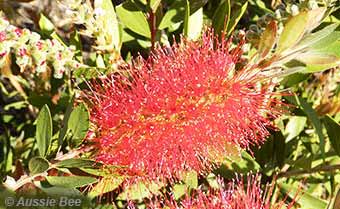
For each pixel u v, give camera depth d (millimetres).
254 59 316
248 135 334
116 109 297
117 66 326
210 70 299
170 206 316
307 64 323
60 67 299
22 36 283
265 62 312
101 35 318
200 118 298
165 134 297
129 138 297
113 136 297
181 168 309
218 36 343
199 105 297
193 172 326
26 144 438
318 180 417
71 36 355
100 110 300
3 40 278
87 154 301
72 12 312
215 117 300
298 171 393
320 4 351
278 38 321
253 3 438
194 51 304
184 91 295
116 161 299
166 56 305
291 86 368
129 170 303
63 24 403
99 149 300
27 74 401
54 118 400
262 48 311
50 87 412
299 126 410
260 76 309
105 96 303
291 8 325
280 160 395
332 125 358
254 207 308
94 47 323
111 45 322
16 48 284
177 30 392
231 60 307
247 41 353
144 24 354
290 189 381
